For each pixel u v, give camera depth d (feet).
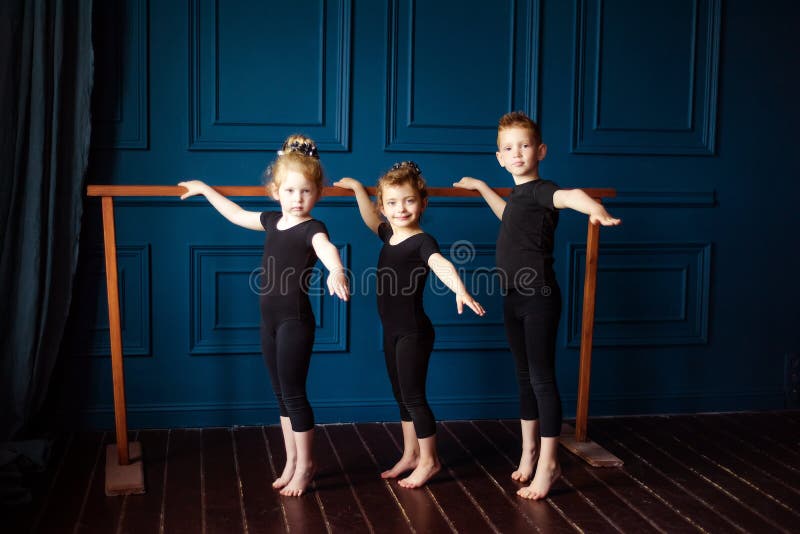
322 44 10.33
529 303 8.60
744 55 11.27
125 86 10.02
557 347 11.27
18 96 9.25
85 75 9.52
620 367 11.45
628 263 11.29
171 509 8.12
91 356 10.31
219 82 10.23
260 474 9.07
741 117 11.35
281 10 10.25
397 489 8.71
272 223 8.55
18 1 9.16
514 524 7.89
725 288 11.60
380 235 9.04
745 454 9.93
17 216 9.40
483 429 10.77
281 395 8.70
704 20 11.10
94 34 9.87
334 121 10.50
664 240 11.34
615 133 11.08
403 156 10.68
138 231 10.27
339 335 10.80
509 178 10.90
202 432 10.46
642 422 11.19
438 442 10.25
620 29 10.92
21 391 9.46
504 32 10.71
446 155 10.75
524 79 10.81
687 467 9.47
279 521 7.88
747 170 11.46
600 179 11.10
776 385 11.80
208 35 10.15
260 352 10.67
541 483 8.54
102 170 10.07
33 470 9.00
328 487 8.74
